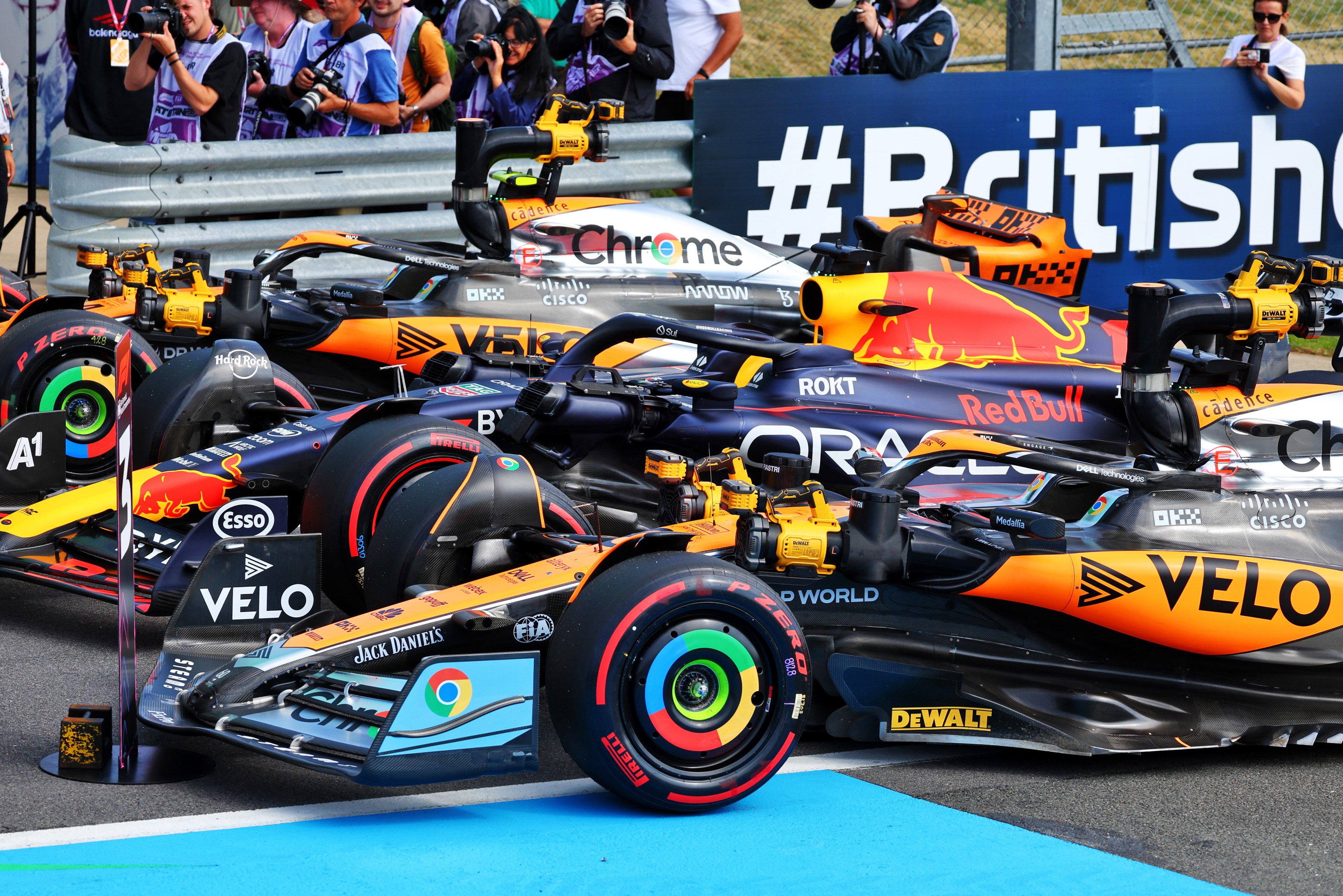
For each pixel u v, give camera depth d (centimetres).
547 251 2962
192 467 1938
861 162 3906
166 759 1472
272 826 1307
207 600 1509
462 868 1220
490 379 2330
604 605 1312
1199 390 2155
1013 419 2333
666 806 1350
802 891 1199
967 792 1479
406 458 1806
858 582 1548
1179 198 4062
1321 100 4131
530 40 3775
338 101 3566
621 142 3753
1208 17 5109
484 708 1300
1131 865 1289
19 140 6009
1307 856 1334
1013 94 3925
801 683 1393
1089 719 1599
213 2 4444
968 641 1630
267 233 3550
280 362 2712
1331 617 1683
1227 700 1684
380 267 3622
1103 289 4038
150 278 2711
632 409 2067
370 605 1667
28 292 2950
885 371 2314
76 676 1742
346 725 1355
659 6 3788
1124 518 1716
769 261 3198
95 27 4041
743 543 1494
